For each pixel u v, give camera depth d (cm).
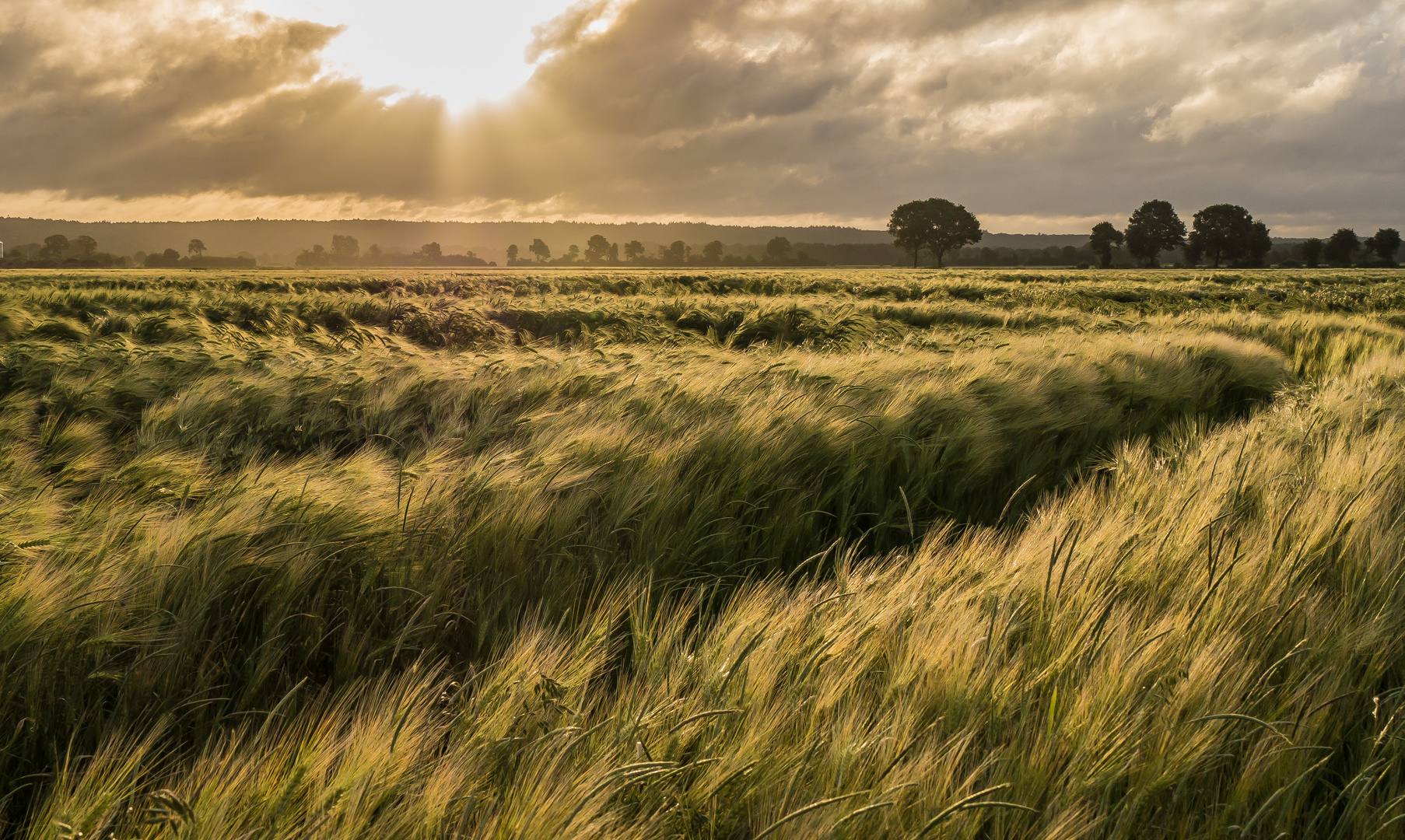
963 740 170
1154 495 341
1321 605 239
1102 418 562
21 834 160
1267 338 1266
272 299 1838
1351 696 197
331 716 184
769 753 170
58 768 187
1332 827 175
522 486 329
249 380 588
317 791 155
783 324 1472
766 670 195
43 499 305
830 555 354
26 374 688
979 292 2836
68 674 210
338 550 273
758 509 362
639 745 164
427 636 256
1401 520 300
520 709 181
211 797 150
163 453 378
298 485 310
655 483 352
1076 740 173
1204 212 11831
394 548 279
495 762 165
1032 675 196
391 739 164
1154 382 672
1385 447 379
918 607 225
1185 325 1389
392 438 504
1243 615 227
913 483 417
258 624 252
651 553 310
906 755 170
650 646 224
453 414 536
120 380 639
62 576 225
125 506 298
